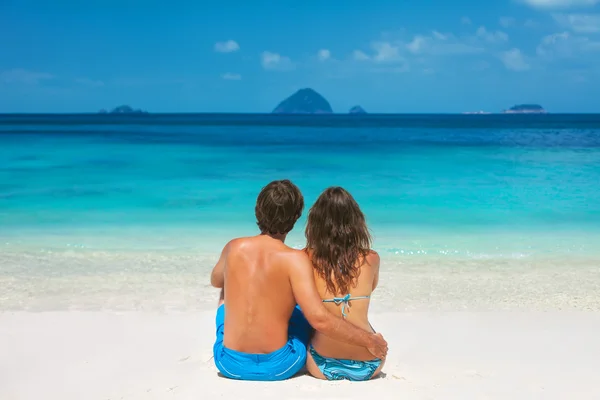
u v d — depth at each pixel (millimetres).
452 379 3770
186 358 4160
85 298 6180
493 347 4605
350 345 3578
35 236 9828
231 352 3613
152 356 4207
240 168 21094
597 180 17156
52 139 39594
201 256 8383
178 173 19406
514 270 7664
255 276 3535
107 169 20469
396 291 6633
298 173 19578
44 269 7523
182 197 14336
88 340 4629
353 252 3598
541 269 7730
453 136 46969
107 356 4203
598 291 6641
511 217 11711
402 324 5312
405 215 11961
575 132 54875
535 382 3740
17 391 3506
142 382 3629
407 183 16906
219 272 3793
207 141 38531
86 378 3727
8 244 9133
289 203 3570
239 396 3336
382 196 14438
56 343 4531
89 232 10227
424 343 4723
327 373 3648
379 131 59406
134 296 6281
